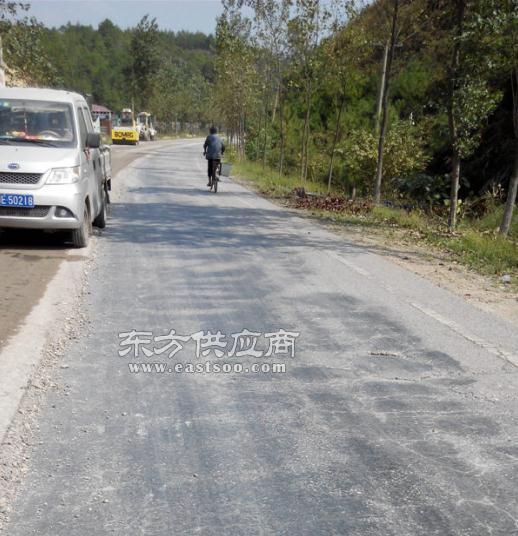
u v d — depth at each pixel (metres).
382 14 17.58
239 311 6.38
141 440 3.74
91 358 4.98
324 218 14.63
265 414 4.14
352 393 4.50
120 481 3.30
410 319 6.33
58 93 10.18
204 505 3.12
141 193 18.03
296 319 6.20
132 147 57.12
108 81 106.38
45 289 6.86
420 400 4.41
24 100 9.75
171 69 101.56
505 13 10.98
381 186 21.77
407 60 25.55
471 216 19.11
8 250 8.94
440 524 3.02
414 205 20.17
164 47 160.50
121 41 147.12
